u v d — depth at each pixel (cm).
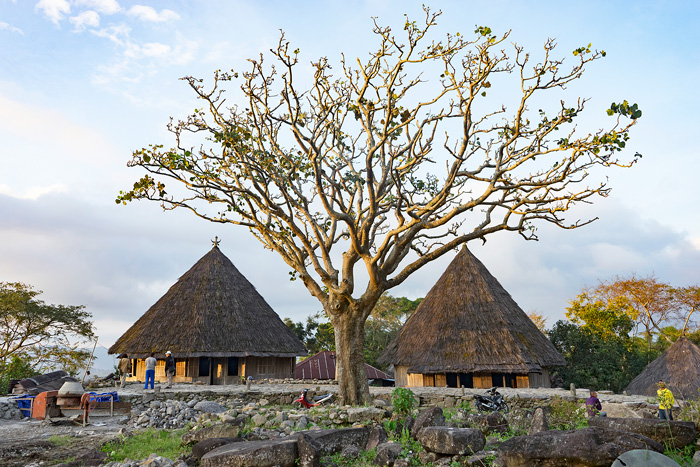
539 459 705
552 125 1542
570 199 1546
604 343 4069
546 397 1945
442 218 1688
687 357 2906
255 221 1905
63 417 1798
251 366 3178
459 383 2906
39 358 4203
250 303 3412
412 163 1712
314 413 1518
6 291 4191
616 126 1431
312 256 1808
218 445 1088
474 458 854
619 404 1714
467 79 1562
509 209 1678
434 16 1541
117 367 3362
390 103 1619
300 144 1672
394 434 1124
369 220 1758
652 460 580
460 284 3186
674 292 4481
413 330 3206
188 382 2956
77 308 4525
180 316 3105
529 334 3019
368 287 1812
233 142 1758
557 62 1480
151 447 1238
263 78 1798
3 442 1390
